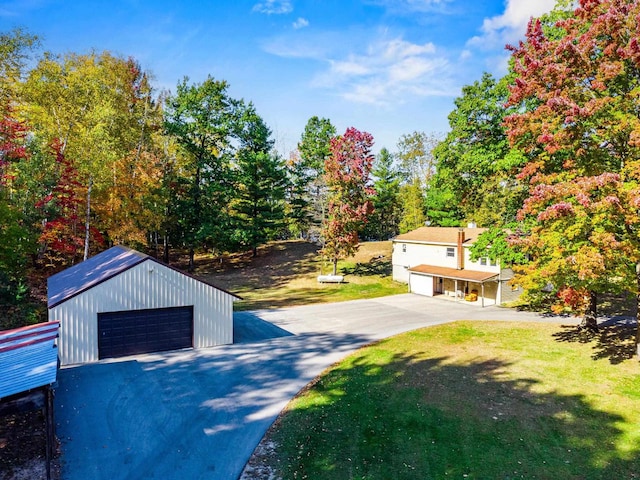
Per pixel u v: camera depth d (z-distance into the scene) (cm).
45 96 2758
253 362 1689
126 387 1405
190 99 3922
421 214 5206
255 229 4428
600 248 1367
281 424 1152
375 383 1460
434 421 1168
